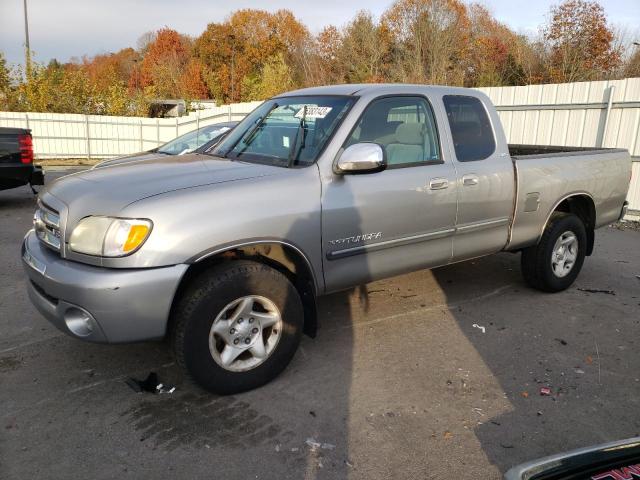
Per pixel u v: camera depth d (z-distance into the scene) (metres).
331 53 32.47
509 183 4.64
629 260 6.84
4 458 2.79
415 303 5.07
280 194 3.38
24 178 9.23
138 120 24.84
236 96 43.97
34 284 3.45
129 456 2.82
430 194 4.08
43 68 27.62
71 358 3.88
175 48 55.53
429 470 2.76
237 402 3.34
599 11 26.34
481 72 28.41
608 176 5.58
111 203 3.08
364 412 3.25
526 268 5.28
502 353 4.07
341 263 3.73
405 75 27.34
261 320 3.41
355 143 3.71
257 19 46.62
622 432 3.09
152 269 2.98
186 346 3.15
